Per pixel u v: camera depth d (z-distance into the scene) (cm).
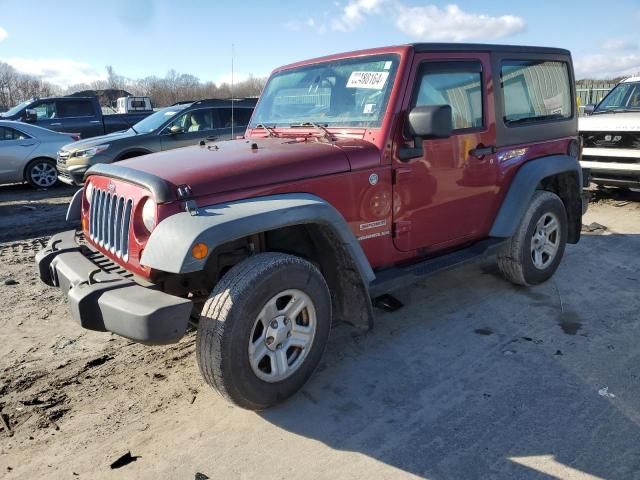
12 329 432
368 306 335
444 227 405
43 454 279
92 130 1505
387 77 362
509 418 298
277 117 432
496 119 426
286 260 296
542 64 473
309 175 320
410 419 301
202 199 285
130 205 301
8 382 350
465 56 400
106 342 407
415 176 372
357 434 290
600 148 806
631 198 871
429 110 329
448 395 324
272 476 260
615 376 338
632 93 886
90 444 287
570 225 524
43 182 1195
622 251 596
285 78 438
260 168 307
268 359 303
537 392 323
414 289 495
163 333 258
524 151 455
